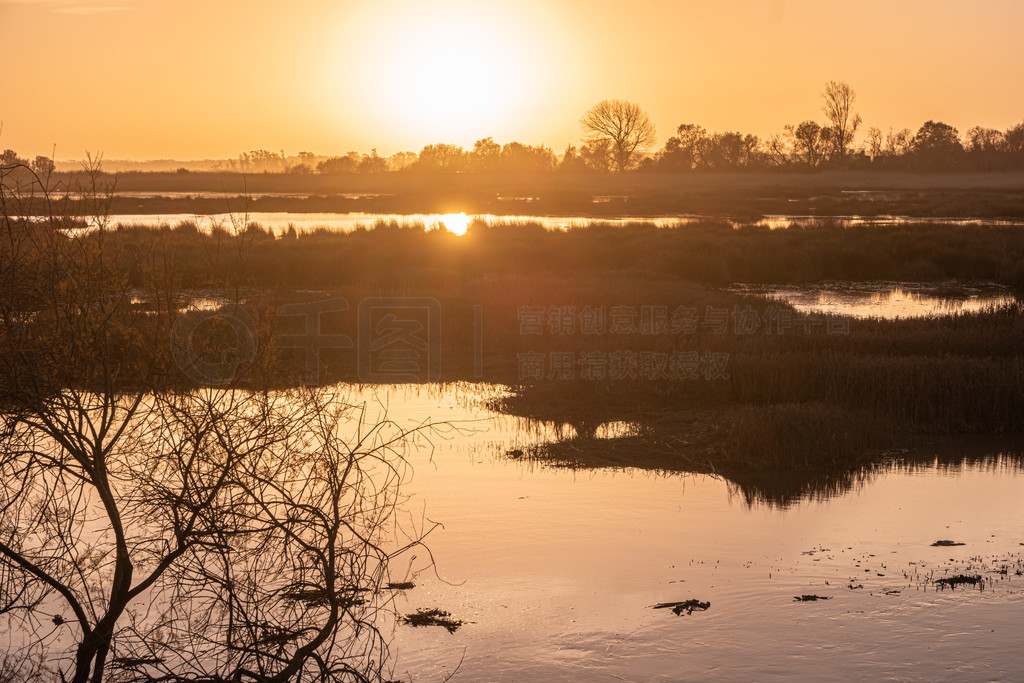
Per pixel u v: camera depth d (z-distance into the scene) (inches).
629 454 452.8
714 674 231.6
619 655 240.1
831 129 5782.5
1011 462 450.0
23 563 213.8
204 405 205.5
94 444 214.5
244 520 209.5
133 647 229.5
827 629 257.1
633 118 5797.2
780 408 491.2
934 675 230.1
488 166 6417.3
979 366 554.9
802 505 382.3
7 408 206.5
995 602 276.1
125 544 213.8
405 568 303.1
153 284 212.1
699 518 361.7
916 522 359.6
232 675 199.3
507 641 250.5
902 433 494.6
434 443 464.4
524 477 414.0
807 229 1631.4
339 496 203.9
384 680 224.4
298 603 213.2
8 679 223.5
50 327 209.3
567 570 304.2
